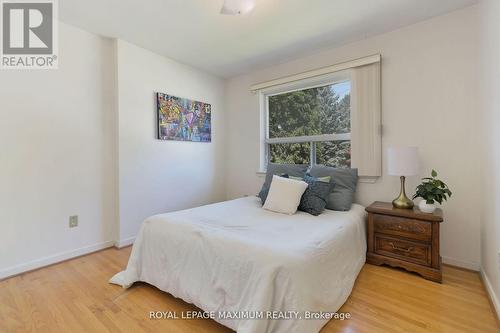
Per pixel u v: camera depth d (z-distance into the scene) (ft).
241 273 4.35
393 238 6.79
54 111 7.35
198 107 11.18
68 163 7.65
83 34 7.91
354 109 8.46
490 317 4.77
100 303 5.36
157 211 9.73
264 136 11.44
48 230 7.26
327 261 4.87
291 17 7.12
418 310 5.00
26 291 5.82
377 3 6.52
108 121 8.55
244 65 10.82
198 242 5.15
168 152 10.09
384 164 8.05
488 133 5.62
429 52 7.23
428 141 7.29
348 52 8.76
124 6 6.61
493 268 5.18
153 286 6.08
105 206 8.53
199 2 6.44
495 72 4.96
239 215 6.88
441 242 7.18
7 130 6.54
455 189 6.92
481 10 6.13
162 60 9.79
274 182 7.90
